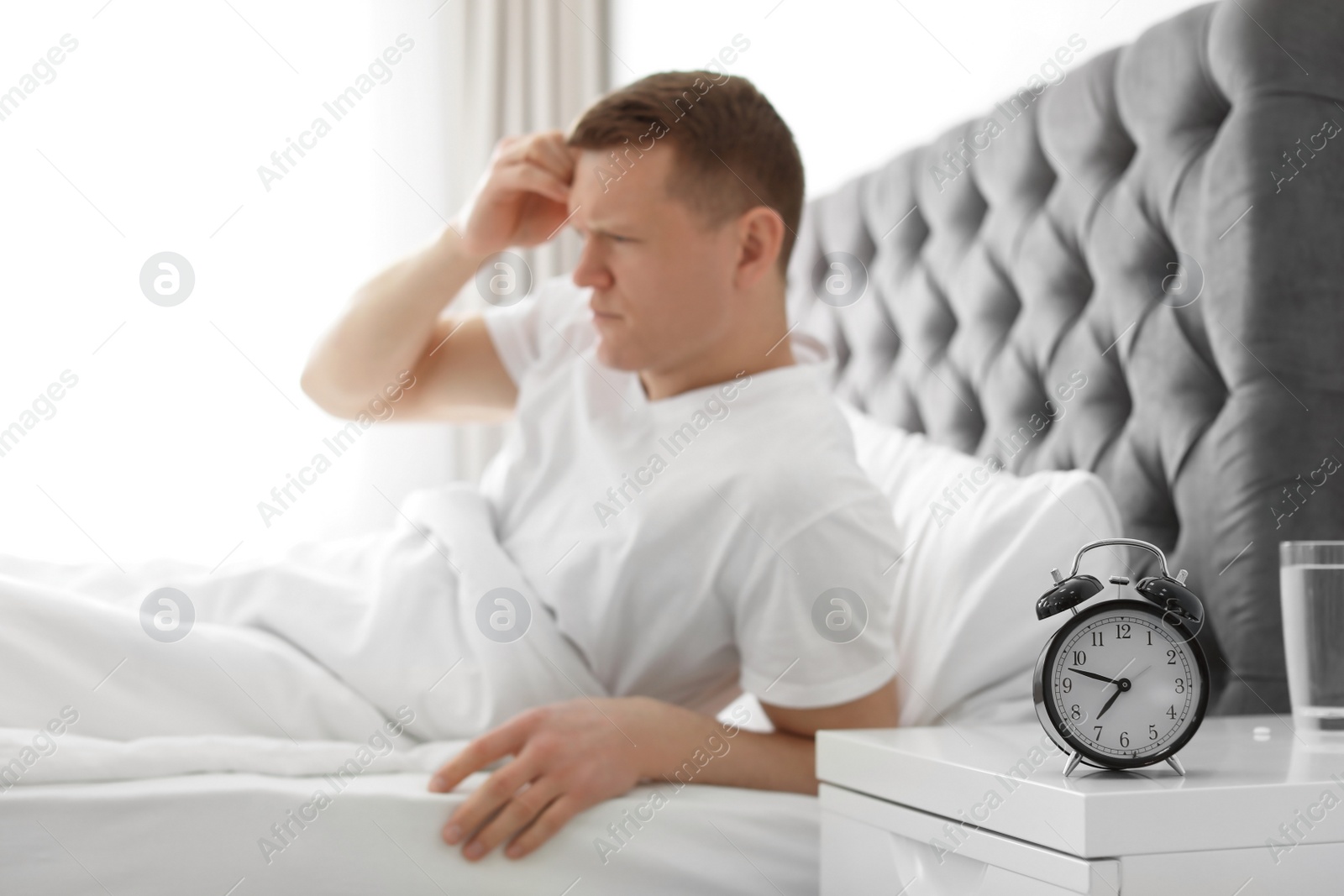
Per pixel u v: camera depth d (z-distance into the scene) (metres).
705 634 1.27
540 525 1.38
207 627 1.16
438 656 1.23
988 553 1.33
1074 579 0.87
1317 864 0.79
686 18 2.80
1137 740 0.84
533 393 1.49
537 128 3.30
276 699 1.13
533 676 1.20
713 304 1.33
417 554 1.37
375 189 3.18
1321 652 1.01
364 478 3.08
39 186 2.79
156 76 2.95
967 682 1.26
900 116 2.06
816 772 1.10
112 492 2.80
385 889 0.96
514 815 0.99
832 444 1.28
